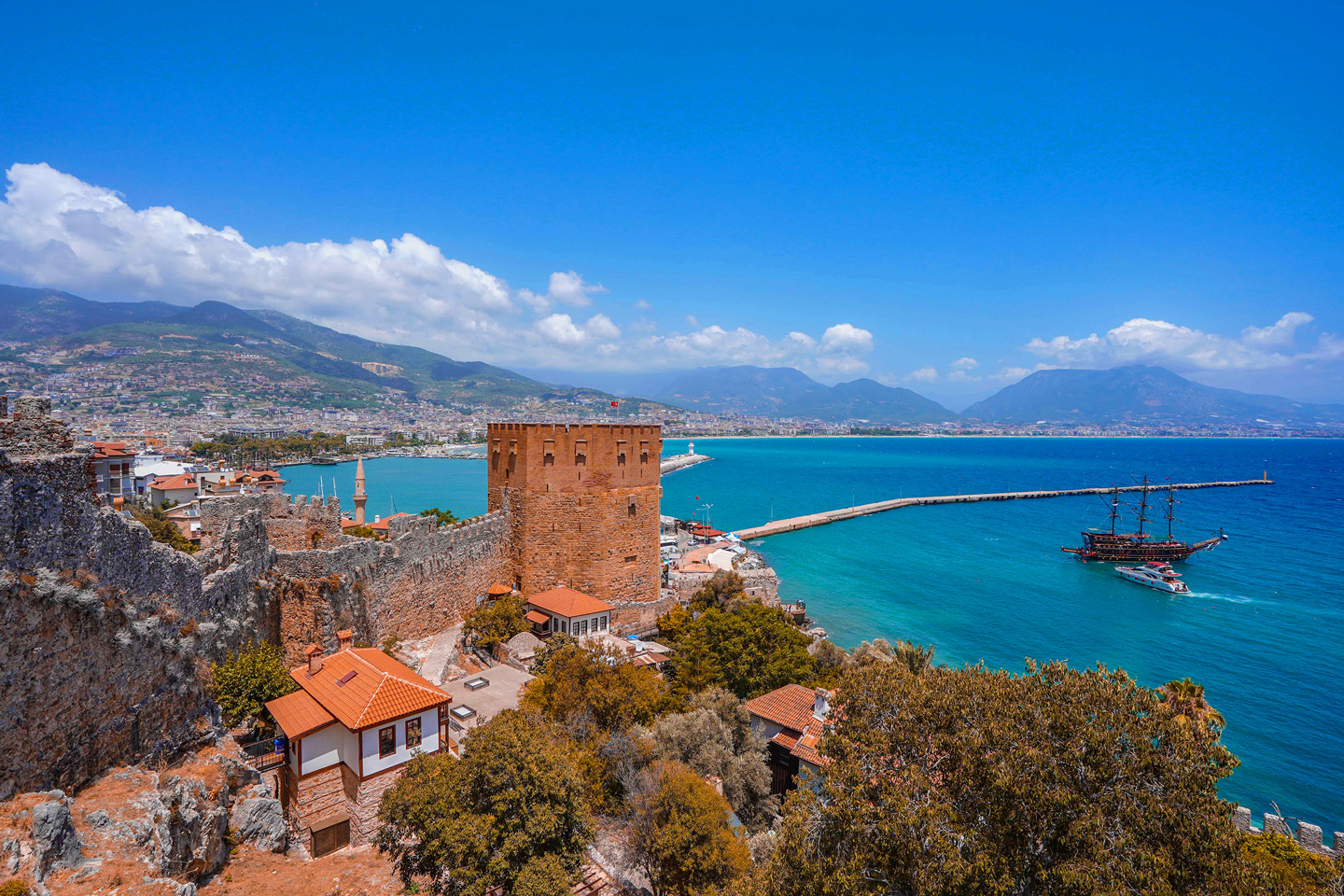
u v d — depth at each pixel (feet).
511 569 223.71
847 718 79.15
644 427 228.02
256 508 146.30
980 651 308.60
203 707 89.66
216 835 76.79
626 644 199.93
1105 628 341.62
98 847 58.34
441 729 109.09
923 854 60.80
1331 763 208.64
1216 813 59.98
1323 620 360.28
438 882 79.00
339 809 99.96
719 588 248.52
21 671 59.82
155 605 81.82
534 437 215.92
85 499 70.85
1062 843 60.44
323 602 139.03
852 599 387.34
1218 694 260.42
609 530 219.41
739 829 113.29
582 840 83.15
